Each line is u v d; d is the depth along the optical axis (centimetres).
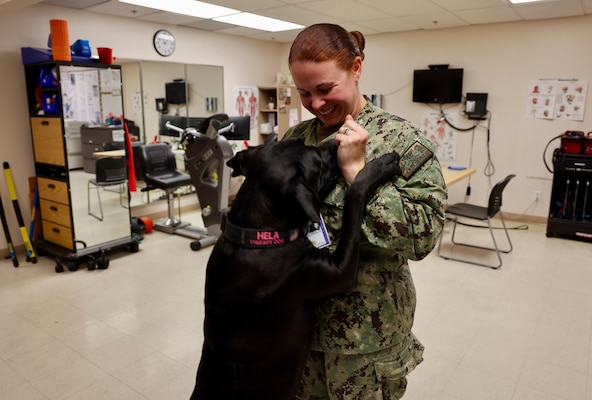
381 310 108
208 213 445
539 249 442
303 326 104
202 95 591
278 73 667
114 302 319
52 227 404
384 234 95
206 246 441
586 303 321
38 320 292
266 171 101
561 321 293
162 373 236
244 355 102
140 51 511
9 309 308
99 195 406
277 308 100
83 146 388
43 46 420
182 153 571
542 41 504
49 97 376
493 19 502
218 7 449
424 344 264
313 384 121
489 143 554
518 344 265
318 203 97
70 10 441
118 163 415
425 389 223
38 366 242
